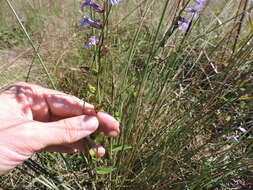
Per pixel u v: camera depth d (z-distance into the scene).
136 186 0.26
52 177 0.23
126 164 0.26
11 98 0.21
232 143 0.29
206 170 0.24
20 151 0.19
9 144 0.18
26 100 0.22
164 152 0.25
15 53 0.48
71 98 0.24
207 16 0.37
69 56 0.40
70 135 0.20
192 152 0.26
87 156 0.24
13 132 0.18
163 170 0.26
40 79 0.41
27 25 0.55
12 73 0.40
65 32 0.42
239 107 0.31
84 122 0.20
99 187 0.28
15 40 0.53
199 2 0.22
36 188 0.27
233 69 0.24
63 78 0.37
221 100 0.25
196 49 0.35
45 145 0.19
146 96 0.27
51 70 0.38
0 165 0.18
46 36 0.45
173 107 0.29
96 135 0.23
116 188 0.27
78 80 0.34
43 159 0.29
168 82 0.26
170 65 0.25
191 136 0.26
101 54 0.18
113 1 0.17
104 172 0.22
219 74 0.26
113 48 0.33
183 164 0.25
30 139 0.18
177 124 0.27
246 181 0.28
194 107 0.26
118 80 0.28
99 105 0.21
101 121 0.23
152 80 0.30
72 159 0.31
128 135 0.26
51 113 0.24
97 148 0.22
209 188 0.27
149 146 0.28
